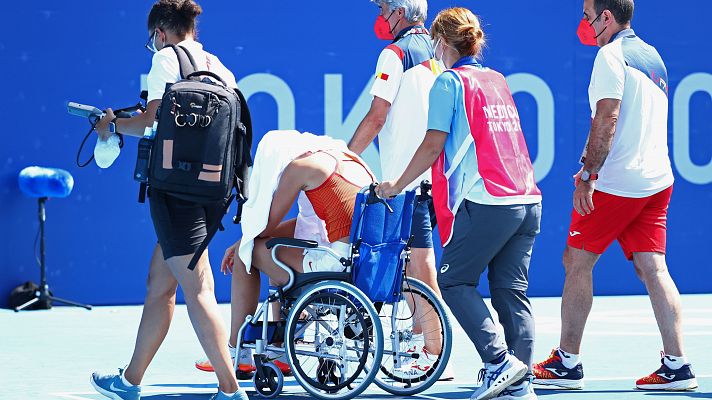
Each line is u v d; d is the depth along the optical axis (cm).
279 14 2716
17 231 2606
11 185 2592
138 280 2683
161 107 1369
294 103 2728
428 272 1789
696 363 1938
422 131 1773
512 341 1523
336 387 1548
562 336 1706
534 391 1684
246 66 2702
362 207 1543
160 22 1523
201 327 1410
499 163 1483
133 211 2669
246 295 1689
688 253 2936
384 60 1777
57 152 2611
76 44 2611
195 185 1359
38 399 1586
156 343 1496
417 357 1638
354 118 2761
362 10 2761
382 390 1703
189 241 1398
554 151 2859
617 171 1672
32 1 2584
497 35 2823
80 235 2641
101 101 2625
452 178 1494
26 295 2592
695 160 2927
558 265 2886
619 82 1642
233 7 2691
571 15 2861
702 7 2916
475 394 1498
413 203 1614
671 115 2909
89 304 2655
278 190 1608
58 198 2623
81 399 1582
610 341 2200
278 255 1612
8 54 2578
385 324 1812
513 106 1539
